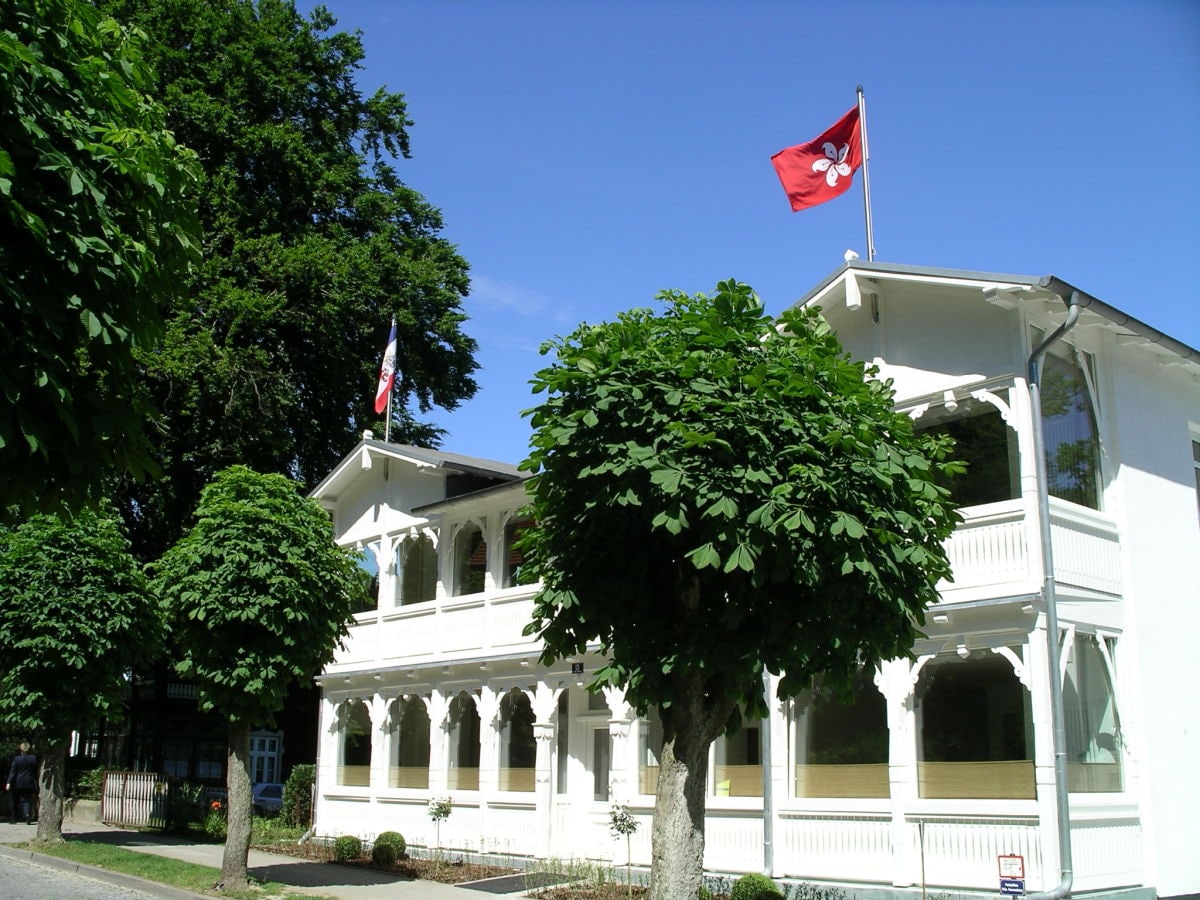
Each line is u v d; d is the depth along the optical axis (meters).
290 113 32.81
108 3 30.14
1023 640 13.45
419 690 22.80
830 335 10.17
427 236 35.44
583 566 9.56
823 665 9.16
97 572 20.98
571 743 20.22
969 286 14.43
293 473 31.25
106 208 6.29
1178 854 14.34
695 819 9.13
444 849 21.03
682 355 9.26
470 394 35.34
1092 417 15.10
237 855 16.08
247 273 29.91
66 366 5.85
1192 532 16.22
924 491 9.23
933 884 13.58
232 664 16.05
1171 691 14.98
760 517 8.34
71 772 29.36
